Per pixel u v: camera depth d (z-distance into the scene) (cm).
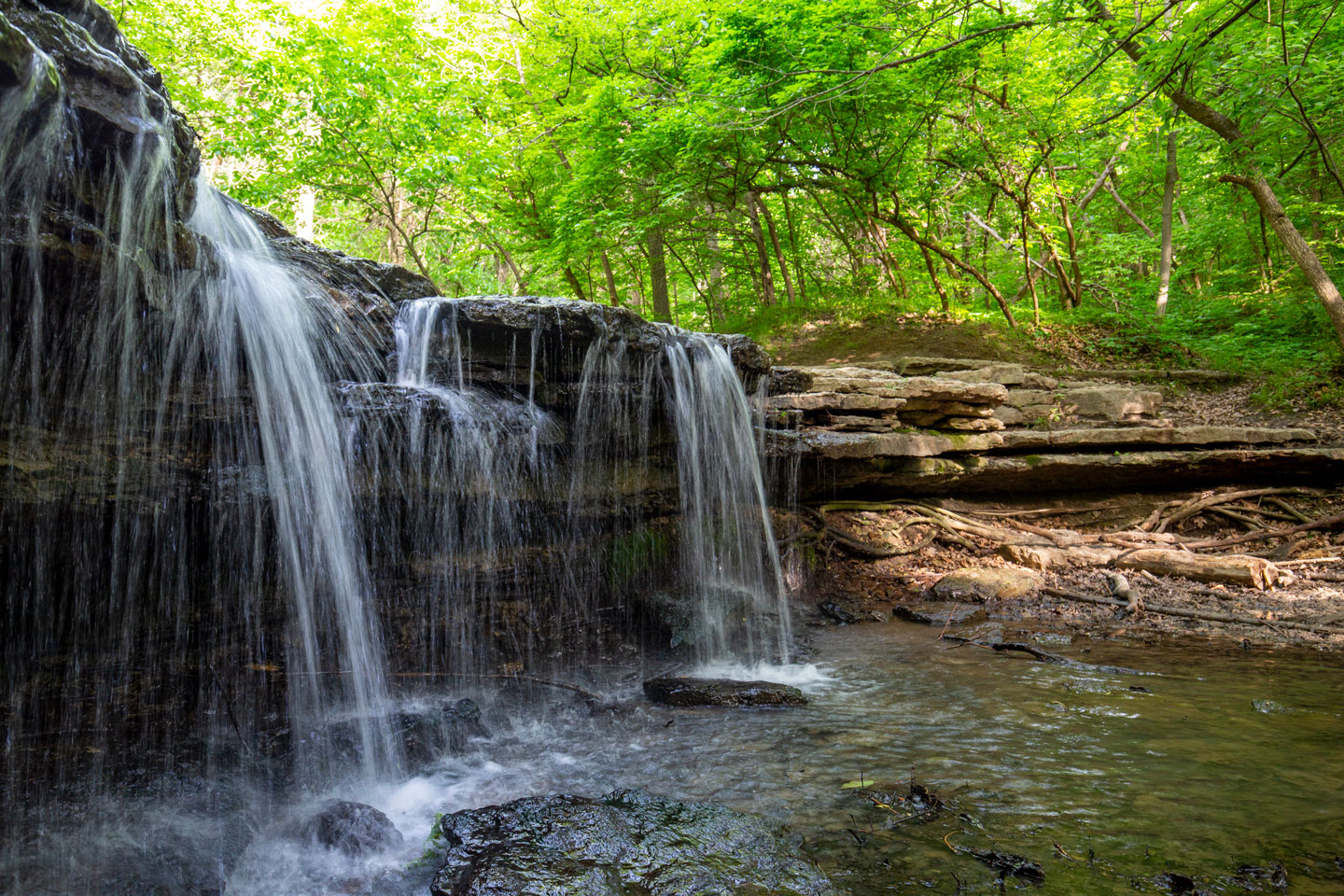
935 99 1248
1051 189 1516
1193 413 1212
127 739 385
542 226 1652
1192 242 1766
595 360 612
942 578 859
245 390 415
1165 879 289
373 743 430
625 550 668
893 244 1697
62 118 273
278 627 443
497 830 328
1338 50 1004
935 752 427
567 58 1504
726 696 525
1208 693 524
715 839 323
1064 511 1011
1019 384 1180
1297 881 287
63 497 341
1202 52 881
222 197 458
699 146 1242
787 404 857
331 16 1213
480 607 564
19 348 305
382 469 491
